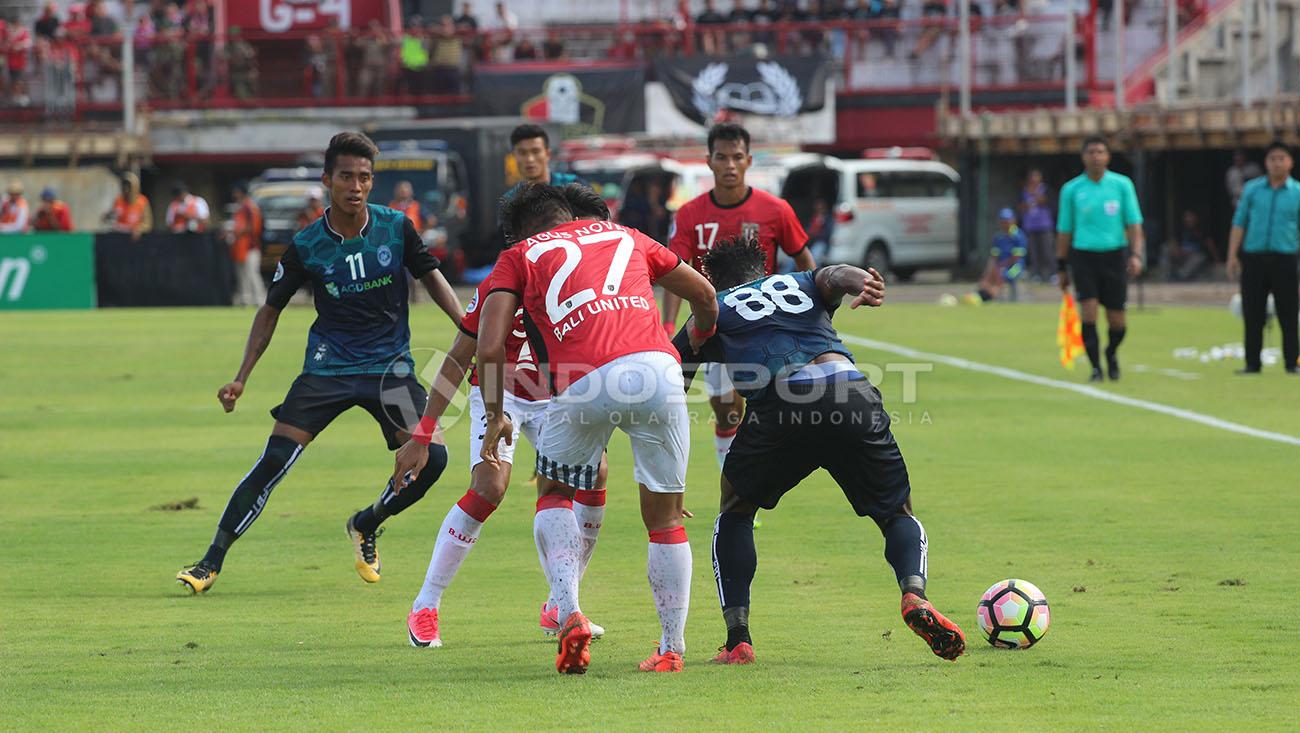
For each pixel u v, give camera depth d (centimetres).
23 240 10750
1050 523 3406
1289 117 11419
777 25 14350
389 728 1934
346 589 2923
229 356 7481
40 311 10606
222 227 11131
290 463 2939
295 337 8406
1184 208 13425
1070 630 2464
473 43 14512
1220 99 13838
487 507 2472
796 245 3597
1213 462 4231
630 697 2088
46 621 2634
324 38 14512
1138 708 1991
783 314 2373
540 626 2561
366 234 2945
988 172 13338
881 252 12662
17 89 14188
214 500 3856
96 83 14438
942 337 8106
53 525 3525
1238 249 6300
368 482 4131
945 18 14438
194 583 2850
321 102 14488
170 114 14412
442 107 14438
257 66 14662
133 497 3884
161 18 14738
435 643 2453
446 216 12344
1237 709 1981
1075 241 6066
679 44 14438
